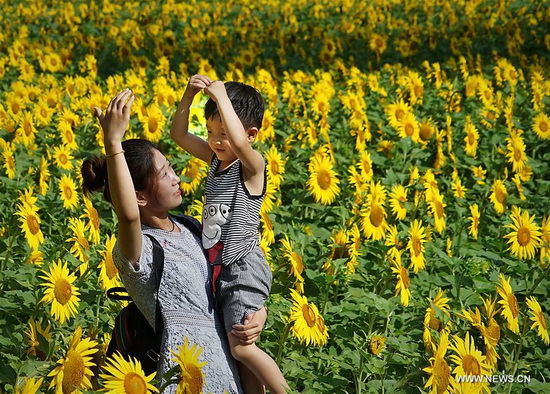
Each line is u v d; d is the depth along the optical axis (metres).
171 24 18.05
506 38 15.86
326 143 8.58
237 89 4.29
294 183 7.59
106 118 3.64
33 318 4.51
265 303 5.12
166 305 3.81
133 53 14.25
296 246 5.98
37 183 6.70
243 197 4.04
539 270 6.29
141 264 3.77
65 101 9.57
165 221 4.00
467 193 8.23
